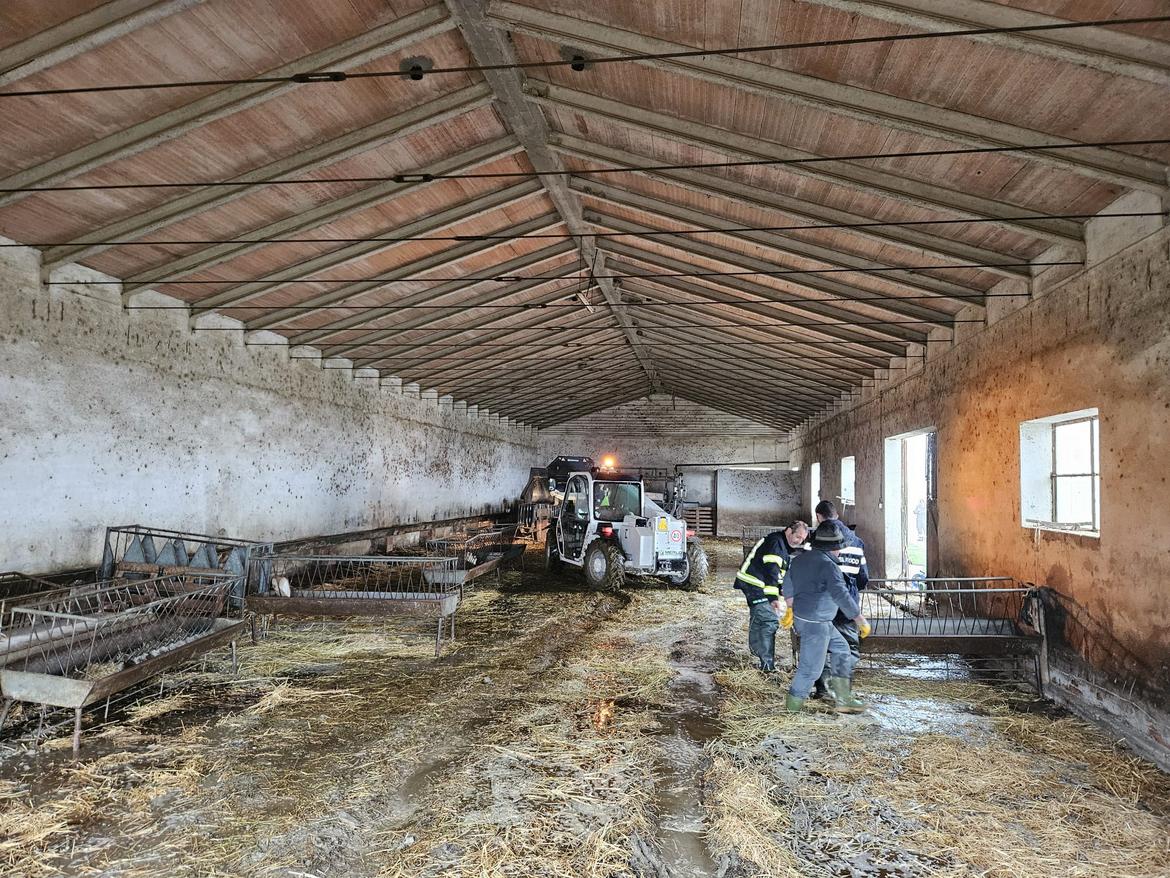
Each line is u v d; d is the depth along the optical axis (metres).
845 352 10.84
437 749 4.40
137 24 3.96
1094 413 5.36
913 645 5.64
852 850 3.26
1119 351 4.68
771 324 10.21
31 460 6.48
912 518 15.77
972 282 6.86
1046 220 5.18
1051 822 3.53
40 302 6.58
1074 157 4.20
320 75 4.47
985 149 4.27
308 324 10.31
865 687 5.80
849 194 5.83
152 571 6.71
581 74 5.14
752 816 3.54
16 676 4.19
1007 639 5.64
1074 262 5.19
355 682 5.83
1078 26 3.05
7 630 5.04
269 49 4.50
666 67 4.45
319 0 4.20
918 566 12.88
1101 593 4.90
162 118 4.92
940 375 8.34
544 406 21.77
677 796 3.83
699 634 7.79
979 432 7.11
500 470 22.22
